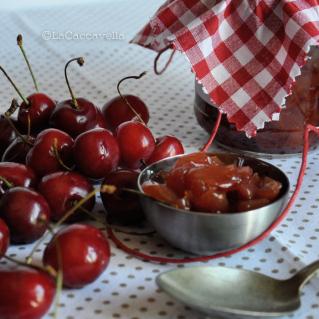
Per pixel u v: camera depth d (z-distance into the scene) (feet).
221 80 1.46
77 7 2.47
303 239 1.32
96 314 1.12
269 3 1.44
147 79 1.99
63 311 1.13
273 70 1.44
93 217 1.35
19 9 2.45
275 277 1.21
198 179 1.23
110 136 1.38
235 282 1.13
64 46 2.18
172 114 1.80
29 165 1.38
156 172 1.33
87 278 1.16
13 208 1.25
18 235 1.26
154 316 1.12
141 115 1.60
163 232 1.25
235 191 1.25
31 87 1.94
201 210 1.22
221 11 1.43
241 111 1.46
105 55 2.13
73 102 1.48
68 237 1.16
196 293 1.10
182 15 1.48
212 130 1.59
